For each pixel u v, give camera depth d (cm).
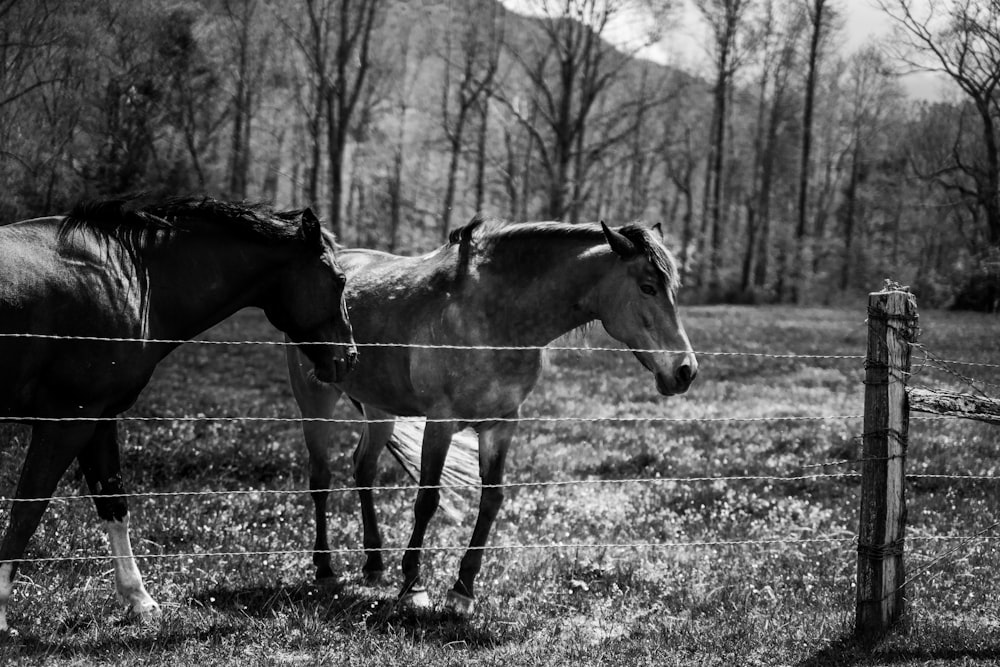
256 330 2816
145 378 575
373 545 721
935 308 4041
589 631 603
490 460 660
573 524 859
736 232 7062
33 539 684
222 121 3550
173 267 582
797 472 1062
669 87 5188
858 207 6706
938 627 571
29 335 503
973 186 3838
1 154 1599
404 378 678
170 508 797
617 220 6034
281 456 1048
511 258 647
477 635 588
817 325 3428
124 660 511
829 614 614
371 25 4538
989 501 913
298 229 613
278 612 593
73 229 552
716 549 783
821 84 6212
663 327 606
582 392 1780
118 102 2080
